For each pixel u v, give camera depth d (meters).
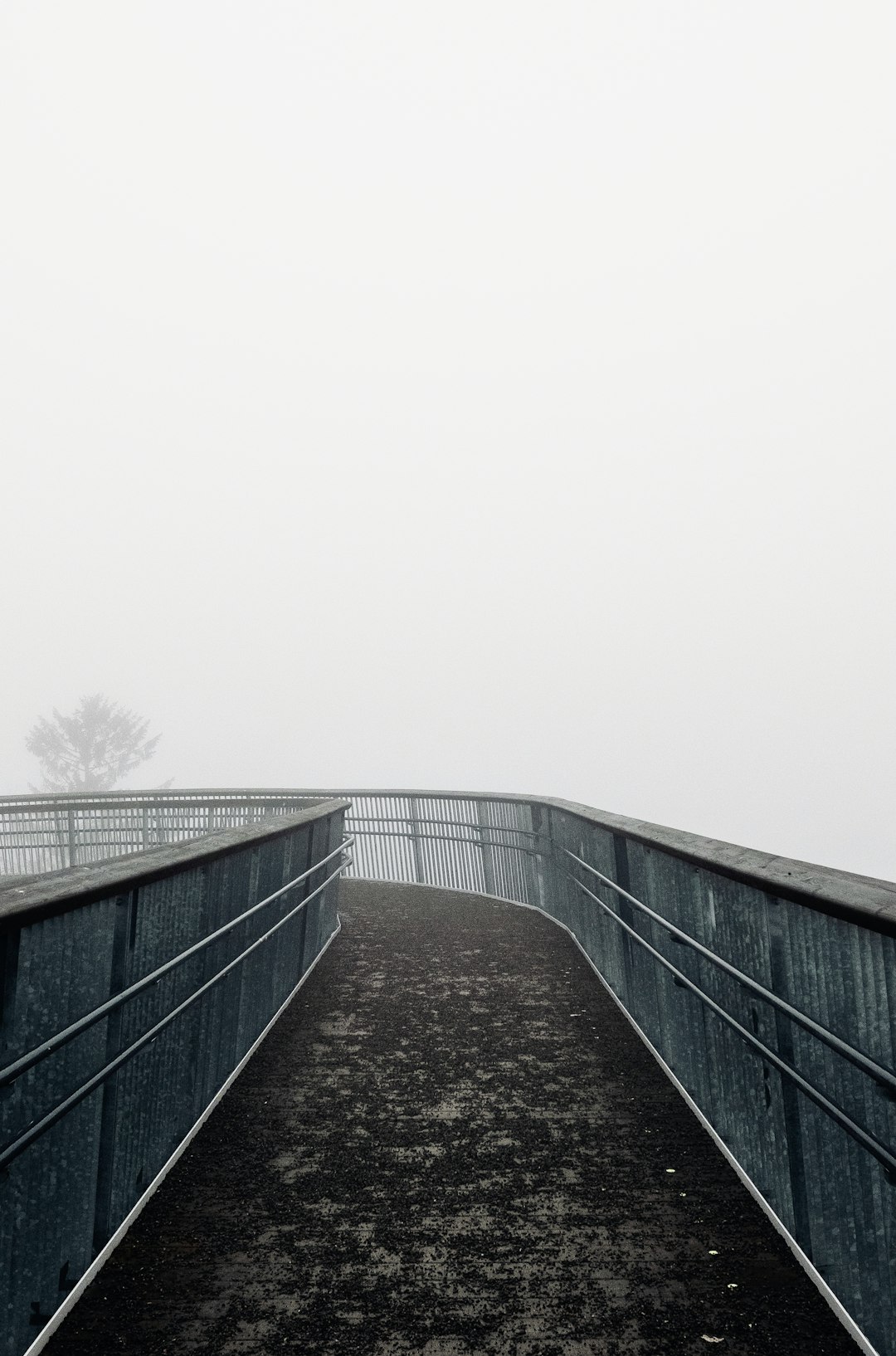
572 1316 2.75
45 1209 2.68
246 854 5.05
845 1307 2.68
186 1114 4.01
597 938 7.09
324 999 6.52
